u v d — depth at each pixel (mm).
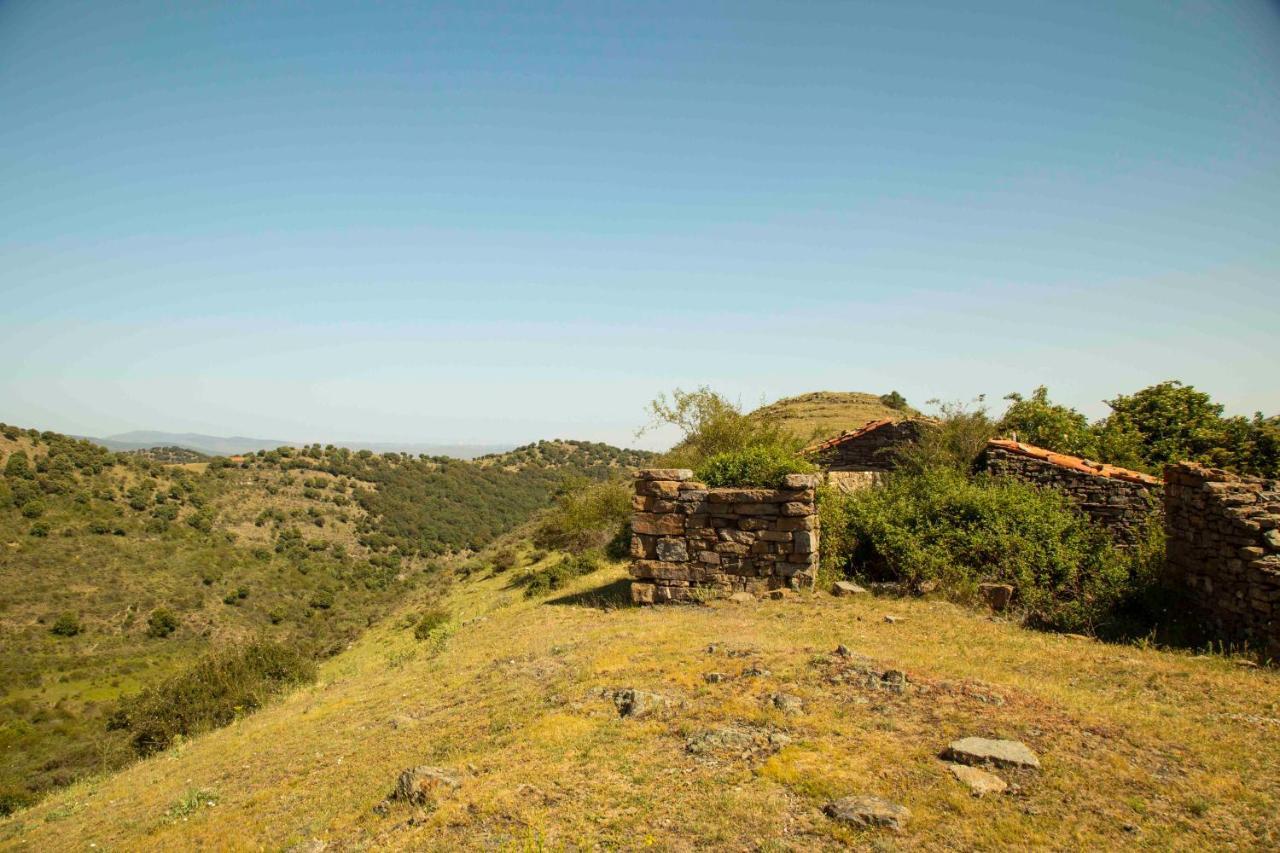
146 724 17750
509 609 18500
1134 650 9555
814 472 15461
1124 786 5121
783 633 10148
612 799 5316
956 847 4406
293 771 8164
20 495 59656
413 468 100250
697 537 13672
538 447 118000
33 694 40531
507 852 4750
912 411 54188
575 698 7762
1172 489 12289
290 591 60438
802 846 4500
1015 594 12250
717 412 24969
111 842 7504
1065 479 15828
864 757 5637
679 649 9305
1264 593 9242
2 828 10008
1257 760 5609
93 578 54312
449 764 6605
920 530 13977
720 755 5871
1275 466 19531
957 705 6664
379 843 5352
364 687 13008
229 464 85250
